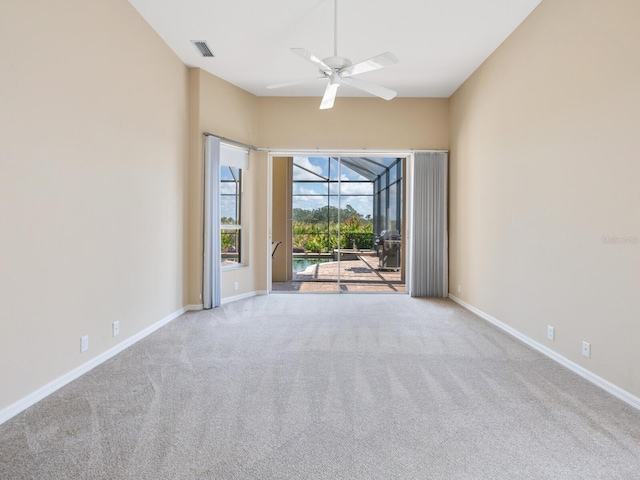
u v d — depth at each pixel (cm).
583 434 180
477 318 406
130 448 166
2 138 186
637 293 206
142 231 327
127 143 301
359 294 539
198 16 321
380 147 525
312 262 611
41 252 212
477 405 209
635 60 206
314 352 294
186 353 289
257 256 529
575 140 256
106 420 190
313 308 449
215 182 442
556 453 164
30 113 202
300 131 523
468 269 452
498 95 373
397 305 469
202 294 439
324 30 344
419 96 521
